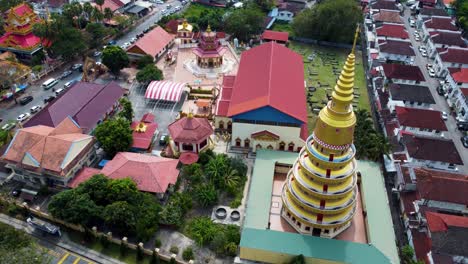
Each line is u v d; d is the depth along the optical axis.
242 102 106.25
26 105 123.81
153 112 122.31
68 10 155.88
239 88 114.81
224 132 115.19
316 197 76.06
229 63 151.12
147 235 81.00
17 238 73.31
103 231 83.94
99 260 79.50
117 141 100.38
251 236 77.88
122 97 127.69
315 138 72.81
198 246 82.19
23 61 145.38
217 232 82.19
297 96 110.56
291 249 75.44
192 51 156.12
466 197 86.69
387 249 75.94
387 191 97.44
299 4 193.62
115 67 135.00
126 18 172.12
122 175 91.19
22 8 144.25
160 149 108.00
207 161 101.69
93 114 111.75
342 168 74.31
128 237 83.31
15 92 126.44
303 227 80.75
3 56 135.75
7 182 96.38
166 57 151.25
